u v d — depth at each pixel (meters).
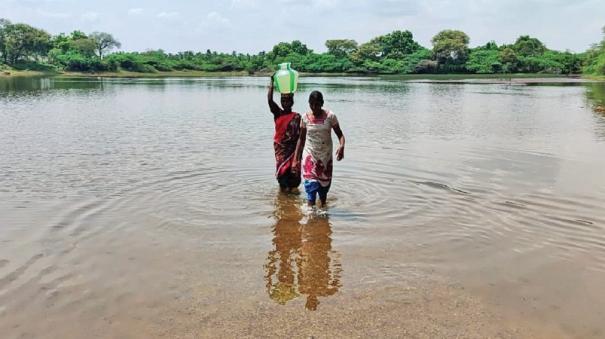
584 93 40.97
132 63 114.56
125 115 21.67
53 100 30.52
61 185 9.05
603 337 4.38
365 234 6.75
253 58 134.62
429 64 126.50
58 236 6.56
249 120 19.92
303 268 5.70
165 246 6.28
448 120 20.53
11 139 14.38
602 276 5.56
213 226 6.98
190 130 16.66
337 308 4.84
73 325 4.50
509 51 122.44
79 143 13.73
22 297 4.98
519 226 7.10
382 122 19.83
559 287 5.30
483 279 5.48
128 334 4.36
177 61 123.44
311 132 7.62
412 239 6.59
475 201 8.23
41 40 106.56
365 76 113.19
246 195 8.48
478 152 12.69
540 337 4.38
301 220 7.27
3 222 7.05
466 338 4.36
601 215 7.55
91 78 83.56
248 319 4.62
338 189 8.91
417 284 5.34
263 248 6.25
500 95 38.97
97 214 7.43
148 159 11.45
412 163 11.20
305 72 130.88
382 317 4.68
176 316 4.66
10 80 69.62
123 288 5.19
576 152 12.66
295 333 4.40
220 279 5.41
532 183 9.41
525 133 16.34
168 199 8.20
